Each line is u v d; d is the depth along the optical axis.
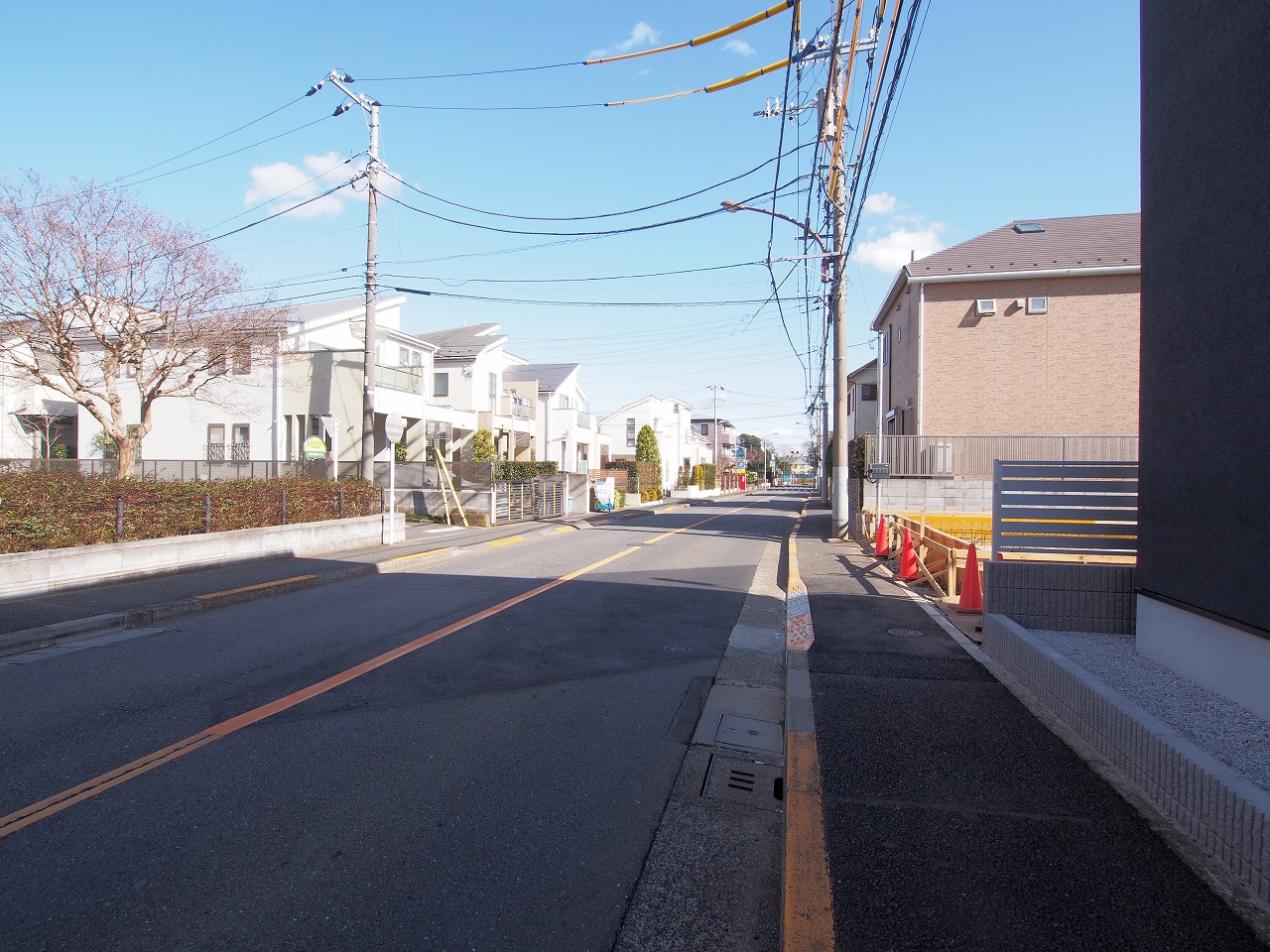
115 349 16.61
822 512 31.88
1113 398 18.58
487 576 11.69
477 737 4.65
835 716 4.67
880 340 27.06
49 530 9.27
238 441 23.92
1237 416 4.06
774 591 10.97
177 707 5.13
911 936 2.44
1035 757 3.99
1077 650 5.48
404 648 6.88
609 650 6.98
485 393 33.06
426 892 2.93
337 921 2.72
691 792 4.01
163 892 2.88
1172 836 3.11
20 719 4.86
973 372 19.22
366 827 3.45
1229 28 4.13
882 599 9.07
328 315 25.36
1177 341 4.77
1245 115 3.97
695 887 3.08
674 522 25.83
